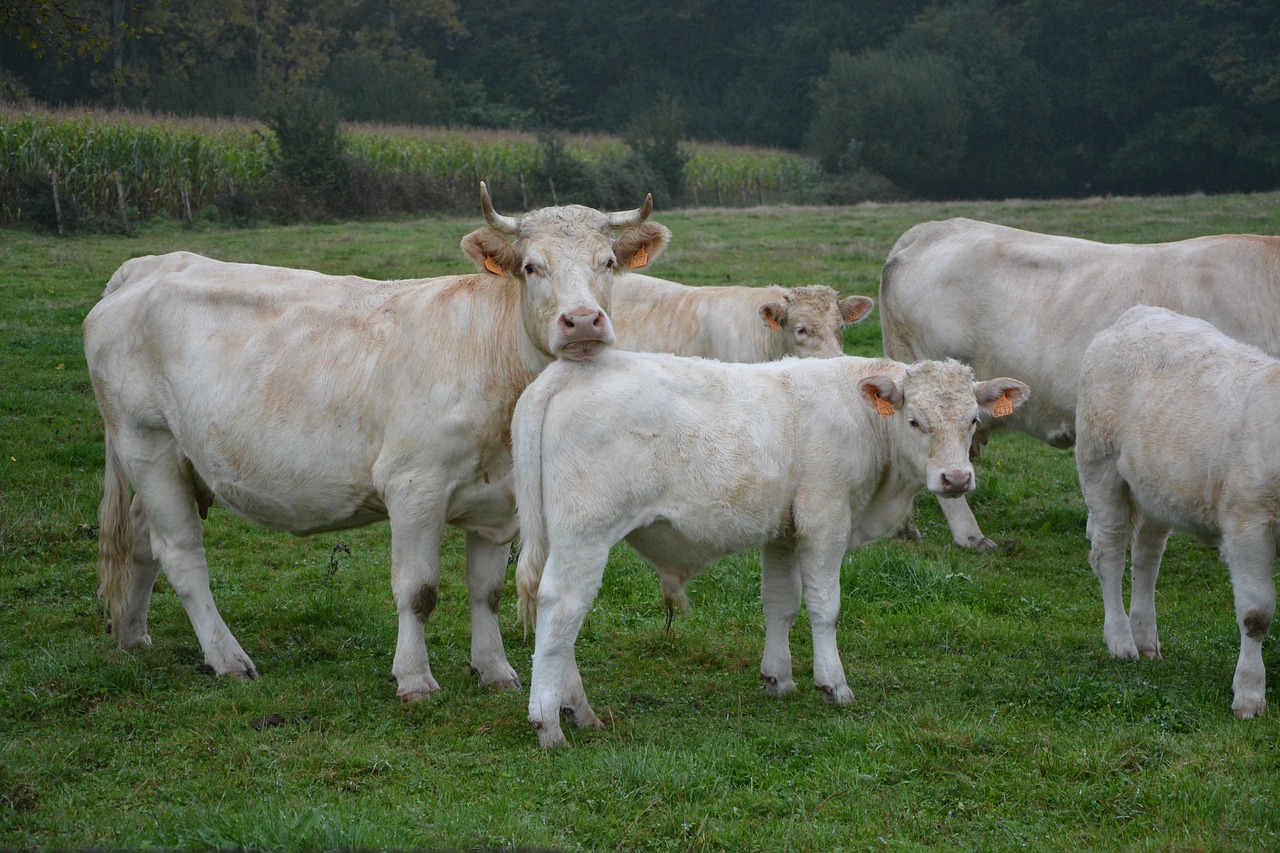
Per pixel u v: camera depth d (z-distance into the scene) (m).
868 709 6.29
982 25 70.12
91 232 26.70
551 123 77.50
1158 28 63.88
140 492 7.09
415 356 6.42
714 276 19.50
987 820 5.02
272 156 34.81
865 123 64.38
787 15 82.31
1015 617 8.16
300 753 5.66
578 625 5.77
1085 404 7.29
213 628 6.95
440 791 5.27
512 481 6.47
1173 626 7.88
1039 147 67.81
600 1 83.06
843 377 6.36
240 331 6.83
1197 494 6.46
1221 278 9.05
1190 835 4.83
